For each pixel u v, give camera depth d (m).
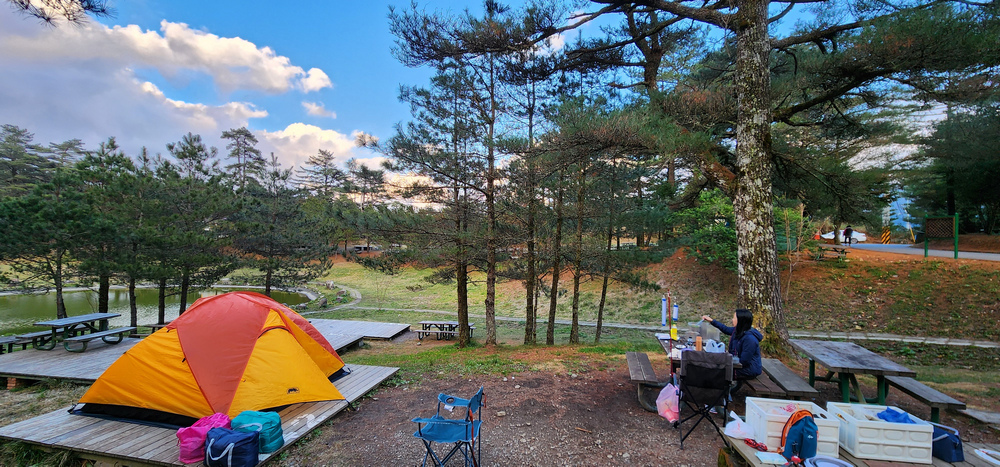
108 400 5.38
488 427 4.91
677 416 4.73
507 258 13.45
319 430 4.98
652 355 7.98
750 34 7.38
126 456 4.26
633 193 16.22
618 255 13.65
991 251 17.92
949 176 21.00
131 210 14.06
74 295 27.22
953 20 6.79
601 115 7.65
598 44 11.00
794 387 4.53
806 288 16.45
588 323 18.17
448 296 26.75
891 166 19.73
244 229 17.02
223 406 5.11
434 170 11.30
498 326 18.73
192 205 15.77
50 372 8.08
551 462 4.07
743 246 7.43
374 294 28.86
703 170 7.95
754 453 3.18
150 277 13.70
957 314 12.79
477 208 11.98
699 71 15.26
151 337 5.57
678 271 20.78
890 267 16.05
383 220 12.12
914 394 4.26
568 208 12.35
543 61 10.47
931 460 3.07
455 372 7.26
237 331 5.70
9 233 11.55
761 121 7.32
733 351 5.07
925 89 8.16
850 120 10.50
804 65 8.88
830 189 10.92
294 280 22.53
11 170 50.78
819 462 2.86
